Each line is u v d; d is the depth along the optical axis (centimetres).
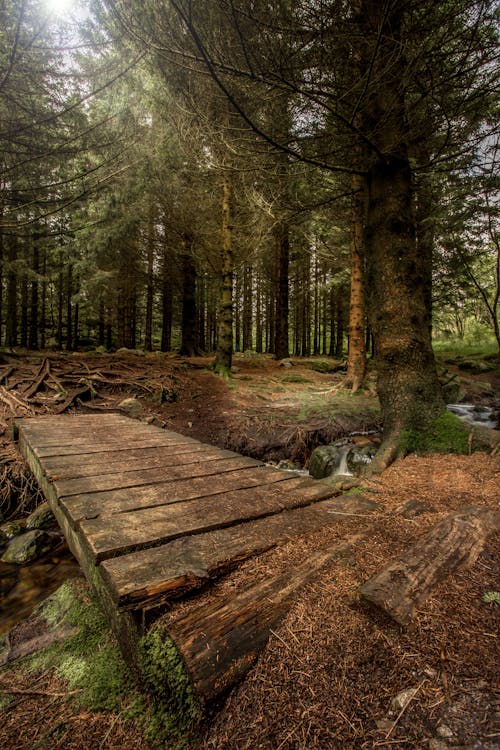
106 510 266
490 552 206
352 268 1016
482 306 1529
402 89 354
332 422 789
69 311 2030
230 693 136
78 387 862
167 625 161
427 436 418
